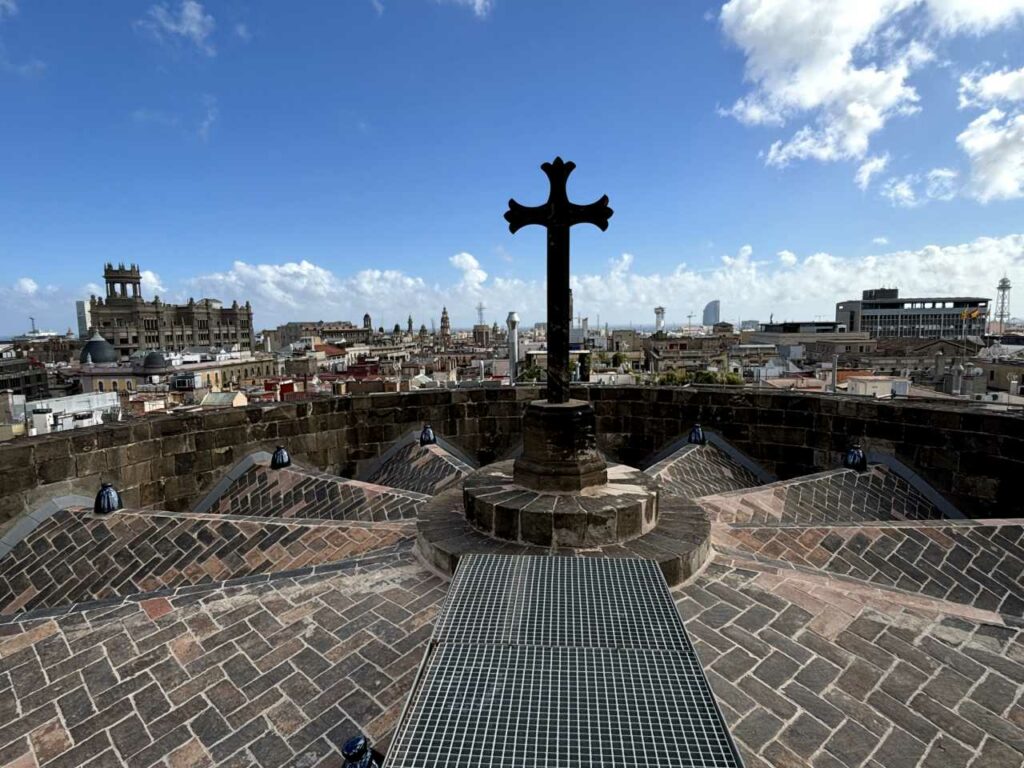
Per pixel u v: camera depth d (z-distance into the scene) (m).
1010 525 6.48
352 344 174.25
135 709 3.64
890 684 3.77
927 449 8.77
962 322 147.62
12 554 7.04
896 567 5.97
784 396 10.32
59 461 7.79
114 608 4.72
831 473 8.59
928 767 3.16
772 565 5.36
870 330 160.12
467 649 3.25
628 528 5.32
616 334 164.88
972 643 4.18
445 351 143.25
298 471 9.26
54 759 3.29
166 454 9.09
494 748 2.48
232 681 3.87
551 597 3.86
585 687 2.89
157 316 165.75
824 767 3.12
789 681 3.76
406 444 11.48
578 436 5.84
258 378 99.81
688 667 3.05
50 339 180.12
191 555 6.58
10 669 4.03
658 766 2.37
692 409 11.24
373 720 3.48
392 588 4.97
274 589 4.96
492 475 6.53
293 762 3.21
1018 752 3.27
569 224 5.91
